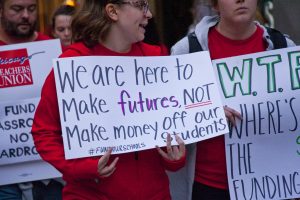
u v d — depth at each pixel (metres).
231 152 8.27
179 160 7.57
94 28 7.51
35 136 7.54
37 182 9.88
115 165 7.34
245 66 8.30
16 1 10.02
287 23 12.23
